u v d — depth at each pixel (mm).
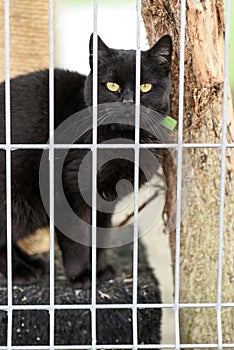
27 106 2643
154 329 2676
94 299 1957
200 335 2564
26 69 3471
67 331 2559
